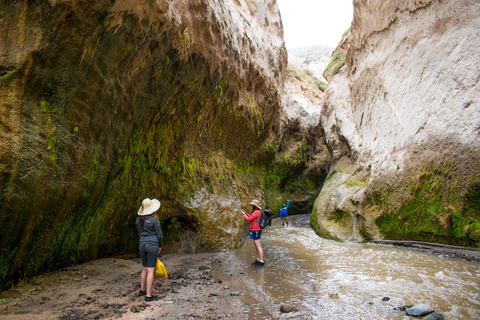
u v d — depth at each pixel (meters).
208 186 8.38
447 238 6.32
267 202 15.12
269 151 14.80
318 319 3.33
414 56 8.33
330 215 9.67
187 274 5.34
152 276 3.91
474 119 6.06
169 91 6.09
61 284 3.99
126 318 3.25
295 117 18.23
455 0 7.22
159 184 6.85
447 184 6.40
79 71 3.72
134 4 4.04
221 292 4.36
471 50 6.55
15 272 3.65
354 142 11.15
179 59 5.83
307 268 5.69
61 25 3.30
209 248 7.42
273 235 10.35
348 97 13.16
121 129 5.05
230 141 10.59
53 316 3.06
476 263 5.30
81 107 3.97
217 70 7.52
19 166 3.20
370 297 3.98
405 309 3.51
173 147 7.21
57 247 4.41
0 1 2.96
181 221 7.51
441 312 3.38
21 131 3.21
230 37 7.92
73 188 4.10
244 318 3.42
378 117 9.61
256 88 11.78
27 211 3.44
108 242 5.87
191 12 5.82
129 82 4.75
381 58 10.03
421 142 7.20
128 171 5.78
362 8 11.68
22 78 3.16
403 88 8.52
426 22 8.09
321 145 21.02
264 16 14.20
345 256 6.50
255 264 6.05
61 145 3.74
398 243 7.06
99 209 5.21
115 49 4.16
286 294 4.25
